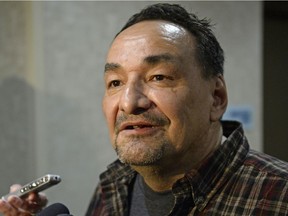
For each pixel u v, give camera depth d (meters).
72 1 1.74
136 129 0.75
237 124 0.90
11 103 1.71
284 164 0.82
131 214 0.91
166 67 0.75
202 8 1.94
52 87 1.71
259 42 2.07
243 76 2.04
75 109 1.75
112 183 0.97
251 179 0.79
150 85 0.76
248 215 0.74
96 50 1.78
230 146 0.84
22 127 1.71
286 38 2.55
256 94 2.07
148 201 0.88
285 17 2.53
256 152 0.87
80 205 1.77
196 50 0.79
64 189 1.74
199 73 0.79
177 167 0.81
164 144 0.75
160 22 0.80
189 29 0.80
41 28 1.69
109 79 0.80
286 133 2.57
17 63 1.71
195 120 0.78
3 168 1.71
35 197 0.90
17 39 1.71
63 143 1.74
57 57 1.72
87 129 1.77
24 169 1.71
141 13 0.84
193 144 0.80
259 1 2.06
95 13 1.78
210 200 0.80
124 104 0.74
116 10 1.81
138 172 0.87
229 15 2.00
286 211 0.71
